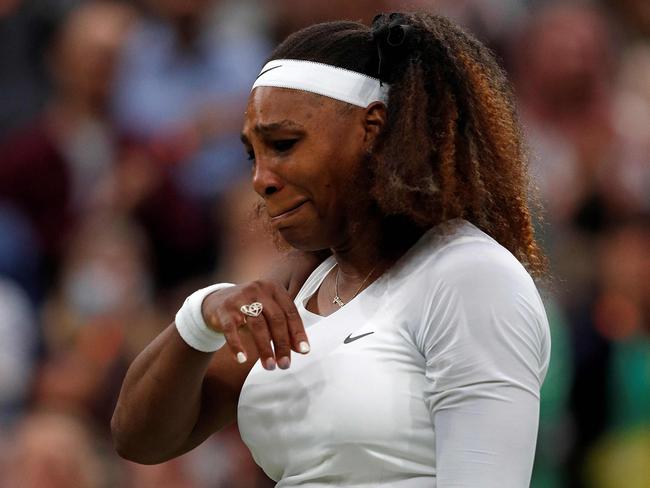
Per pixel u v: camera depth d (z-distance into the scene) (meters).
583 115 23.00
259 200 9.55
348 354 8.10
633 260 19.25
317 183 8.18
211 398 8.90
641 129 23.39
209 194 21.83
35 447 16.92
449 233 8.26
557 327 18.52
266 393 8.36
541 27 24.25
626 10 26.28
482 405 7.70
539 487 18.25
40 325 20.30
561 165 22.02
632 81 24.77
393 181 8.14
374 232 8.50
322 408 8.06
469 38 8.66
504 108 8.65
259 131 8.22
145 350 8.73
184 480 17.47
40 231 21.52
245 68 23.91
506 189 8.54
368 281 8.54
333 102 8.18
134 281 20.30
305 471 8.20
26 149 21.78
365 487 8.00
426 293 8.05
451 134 8.30
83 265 20.12
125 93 23.02
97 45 22.55
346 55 8.26
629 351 18.78
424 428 7.94
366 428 7.93
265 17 24.86
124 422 8.82
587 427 18.58
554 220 20.89
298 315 8.02
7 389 19.14
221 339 8.38
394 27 8.26
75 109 22.48
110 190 21.50
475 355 7.74
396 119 8.23
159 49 23.55
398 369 8.01
